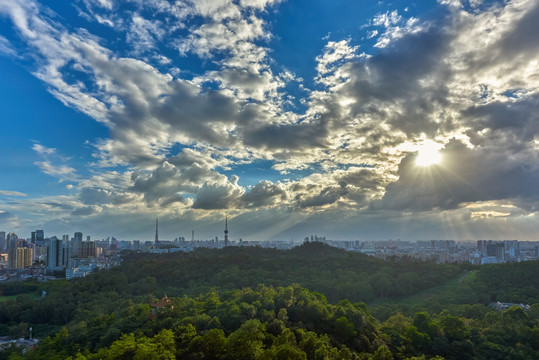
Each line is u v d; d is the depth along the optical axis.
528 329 137.12
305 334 111.62
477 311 174.62
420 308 197.38
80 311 198.50
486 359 126.62
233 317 118.12
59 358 123.19
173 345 103.06
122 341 105.69
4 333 198.75
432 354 128.25
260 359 92.19
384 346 118.00
